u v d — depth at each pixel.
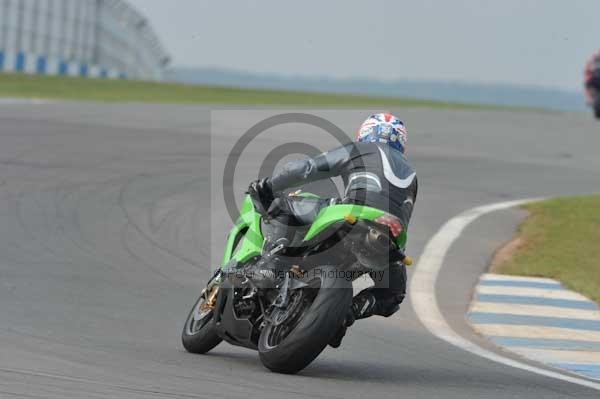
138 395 18.67
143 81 176.25
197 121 87.69
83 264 35.62
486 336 31.16
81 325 26.45
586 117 148.12
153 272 35.66
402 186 22.38
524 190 64.69
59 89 125.31
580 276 40.38
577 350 29.75
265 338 22.48
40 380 19.17
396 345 27.95
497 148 89.75
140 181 54.28
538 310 35.09
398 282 23.16
